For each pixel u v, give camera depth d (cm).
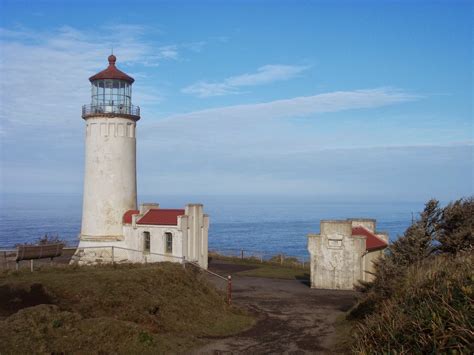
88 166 3884
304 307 2498
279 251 8731
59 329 1474
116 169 3853
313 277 3269
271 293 2956
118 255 3781
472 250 1938
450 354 989
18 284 1819
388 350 1142
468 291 1138
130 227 3784
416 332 1141
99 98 3906
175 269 2369
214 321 2009
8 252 3306
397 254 2200
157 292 2045
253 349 1645
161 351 1532
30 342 1362
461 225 2278
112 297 1862
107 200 3822
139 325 1666
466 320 1043
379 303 1812
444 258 1870
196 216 3862
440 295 1221
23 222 14212
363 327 1489
